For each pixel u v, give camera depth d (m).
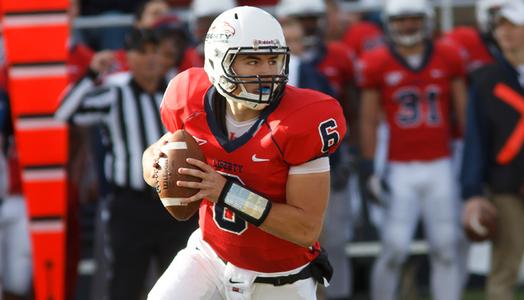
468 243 23.53
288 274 13.67
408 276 25.17
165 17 22.77
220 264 13.73
